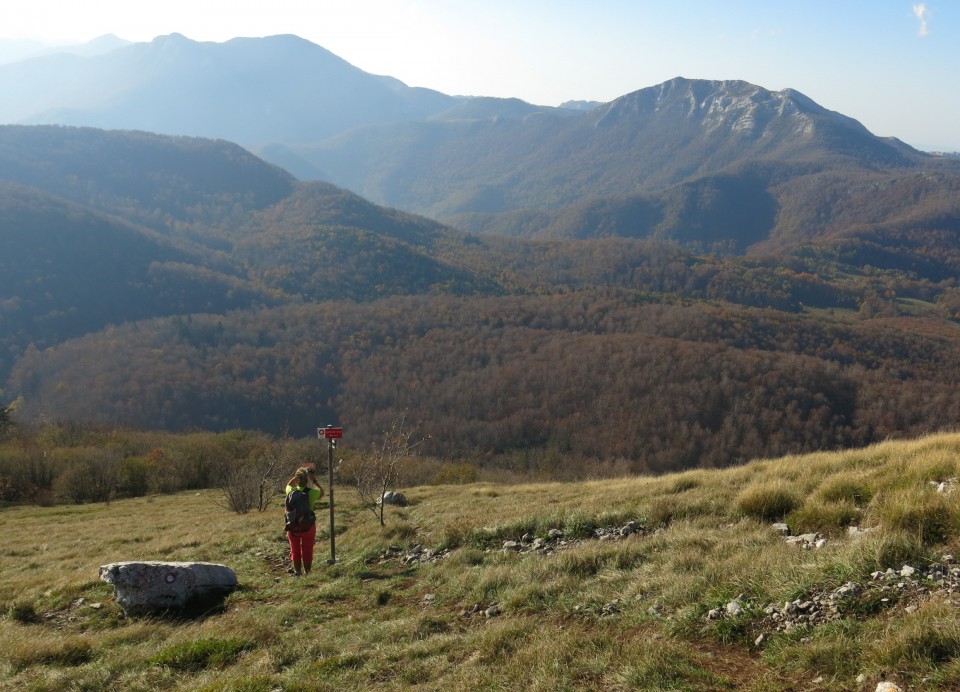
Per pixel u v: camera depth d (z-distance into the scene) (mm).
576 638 5172
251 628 6797
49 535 19359
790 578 5340
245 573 10039
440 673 5102
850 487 7953
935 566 4992
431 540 10812
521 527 9930
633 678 4238
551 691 4352
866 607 4656
